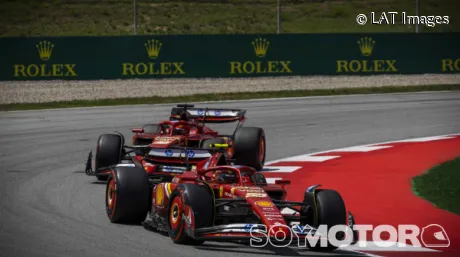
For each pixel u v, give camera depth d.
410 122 103.75
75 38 151.12
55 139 87.19
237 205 39.75
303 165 69.75
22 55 151.00
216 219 40.28
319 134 92.00
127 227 43.47
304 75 158.12
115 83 154.50
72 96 139.00
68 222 44.94
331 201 37.81
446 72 162.25
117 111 118.75
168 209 39.59
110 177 44.84
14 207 49.62
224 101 132.38
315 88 150.25
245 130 65.69
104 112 117.38
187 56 154.25
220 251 37.44
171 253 36.97
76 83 155.00
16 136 89.75
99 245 38.91
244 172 42.38
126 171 44.03
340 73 158.38
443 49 161.50
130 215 43.62
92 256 36.62
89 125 100.81
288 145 83.00
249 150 64.50
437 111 116.38
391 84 155.50
